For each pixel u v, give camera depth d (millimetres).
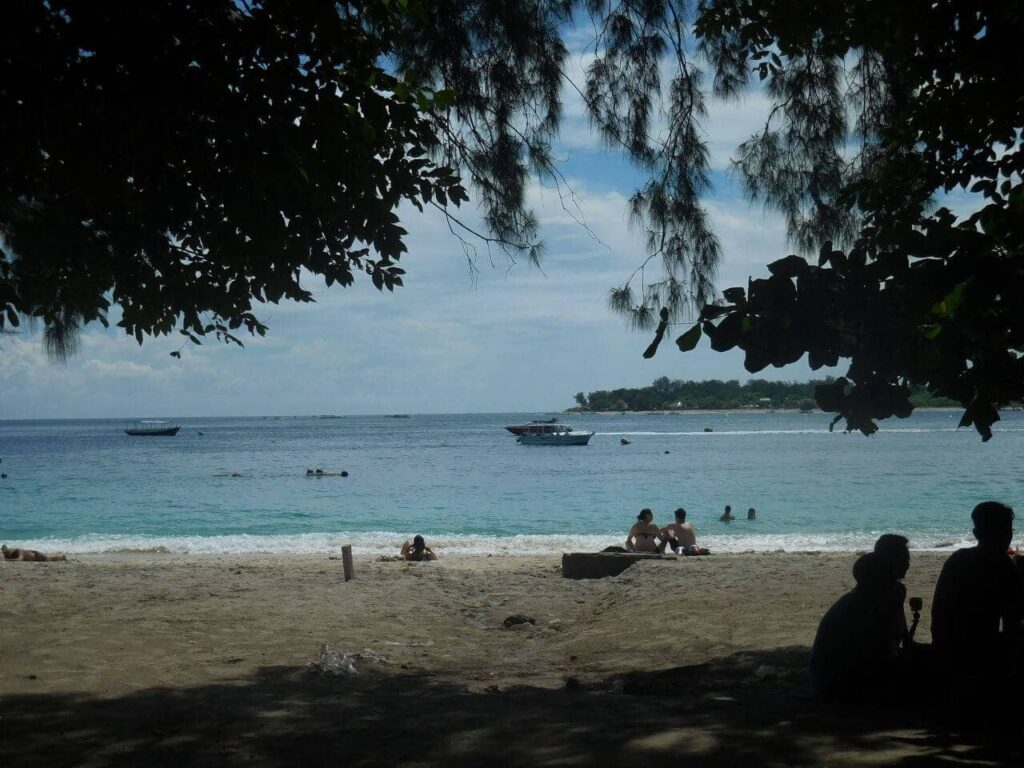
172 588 12602
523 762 4531
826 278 3162
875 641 5742
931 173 4461
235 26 5801
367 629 10062
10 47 5477
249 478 61906
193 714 5715
